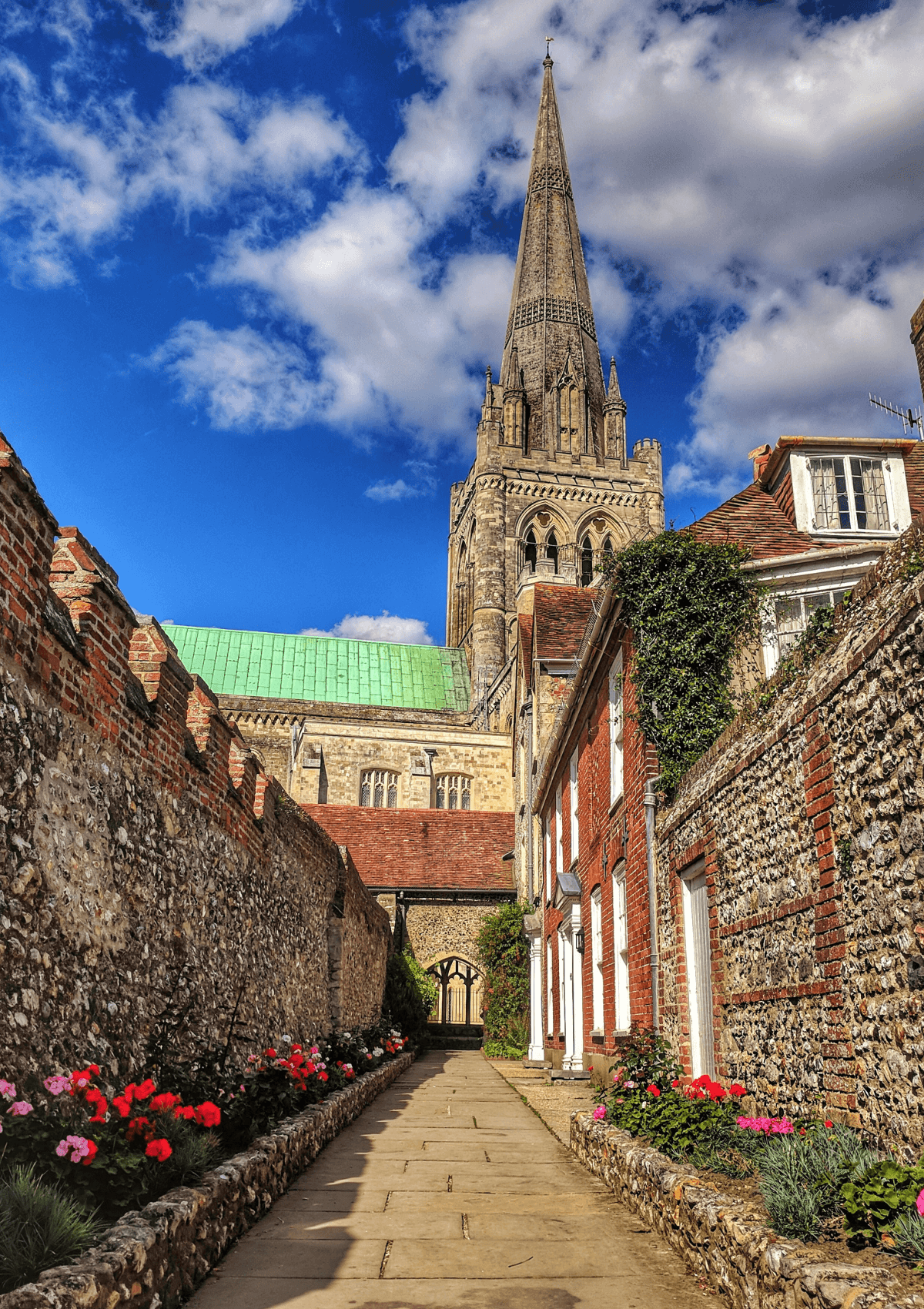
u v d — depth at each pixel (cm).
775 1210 472
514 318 7669
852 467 1370
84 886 571
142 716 684
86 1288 362
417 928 3234
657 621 1180
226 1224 577
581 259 7838
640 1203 678
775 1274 425
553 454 6731
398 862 3478
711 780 953
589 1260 567
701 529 1334
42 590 527
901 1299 354
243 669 6228
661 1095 823
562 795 2112
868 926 604
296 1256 570
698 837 1001
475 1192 765
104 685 616
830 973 659
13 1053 473
